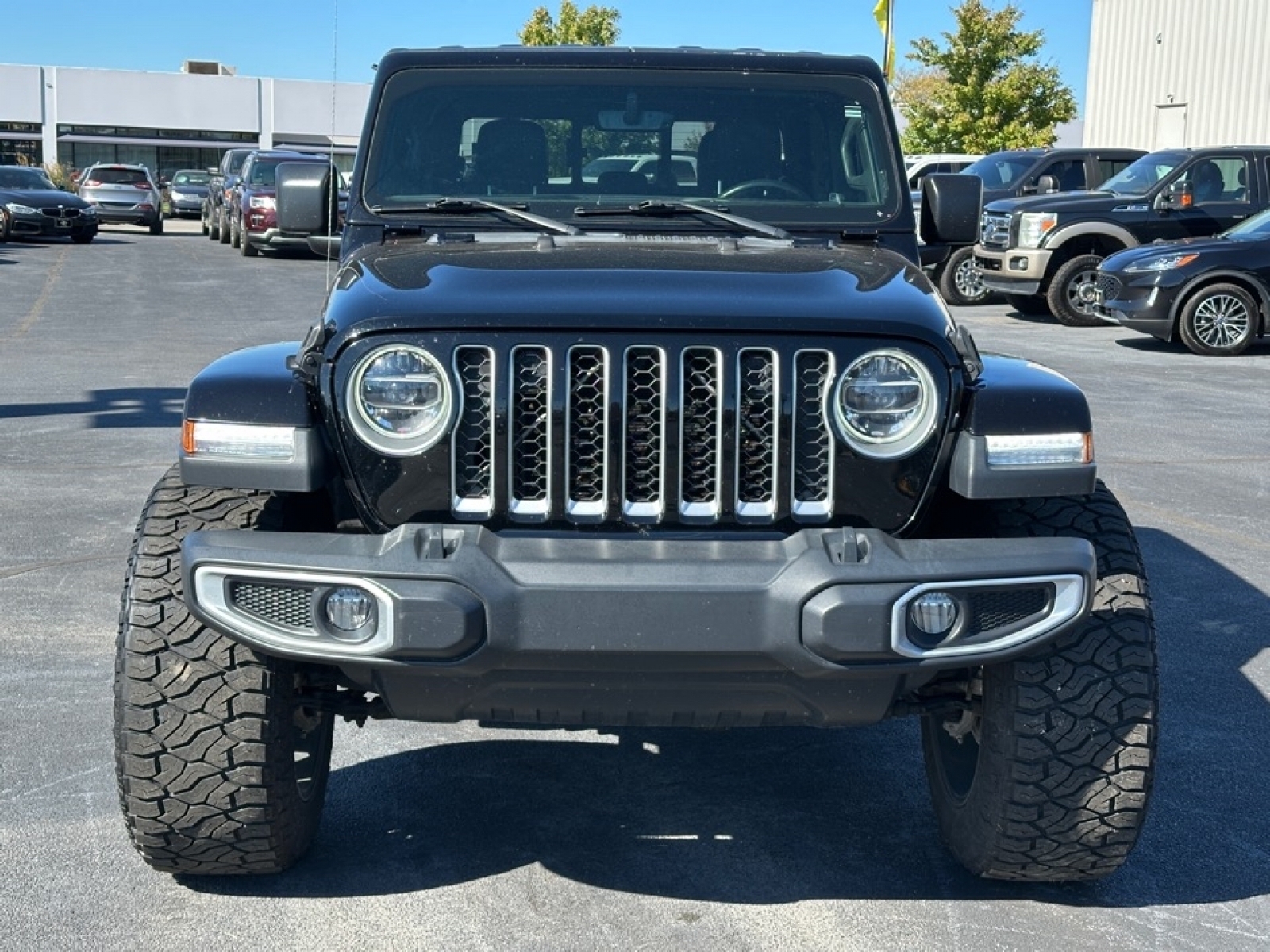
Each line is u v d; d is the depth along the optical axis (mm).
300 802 3486
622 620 2902
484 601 2908
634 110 4402
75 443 8992
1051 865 3416
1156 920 3430
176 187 44781
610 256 3637
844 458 3131
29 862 3621
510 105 4395
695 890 3559
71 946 3229
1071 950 3283
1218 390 11938
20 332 14672
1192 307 14211
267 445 3121
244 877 3574
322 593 2967
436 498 3121
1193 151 17516
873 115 4477
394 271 3486
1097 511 3480
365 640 2957
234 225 28156
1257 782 4238
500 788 4160
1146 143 28422
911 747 4531
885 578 2930
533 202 4332
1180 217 16906
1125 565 3361
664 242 4008
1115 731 3230
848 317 3121
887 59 25016
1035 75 32875
